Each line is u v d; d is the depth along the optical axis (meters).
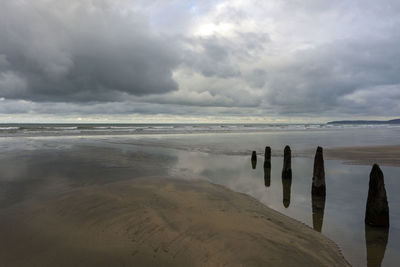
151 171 13.05
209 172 13.41
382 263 4.92
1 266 4.52
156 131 56.47
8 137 34.09
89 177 11.34
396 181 11.36
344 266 4.77
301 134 50.28
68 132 47.34
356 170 14.05
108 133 46.44
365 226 6.67
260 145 27.41
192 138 36.81
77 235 5.59
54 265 4.55
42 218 6.50
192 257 4.71
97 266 4.49
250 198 8.80
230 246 5.08
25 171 12.37
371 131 66.94
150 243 5.22
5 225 6.10
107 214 6.64
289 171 12.16
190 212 6.88
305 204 8.44
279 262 4.62
